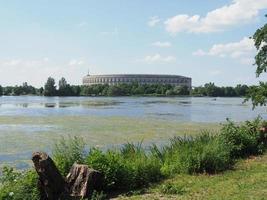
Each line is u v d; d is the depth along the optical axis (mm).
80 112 61531
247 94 19203
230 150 17359
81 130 33188
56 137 28359
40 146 23969
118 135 29484
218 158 15391
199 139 18297
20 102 113625
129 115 54250
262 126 19781
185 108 79750
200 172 15055
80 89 196000
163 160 16109
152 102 117875
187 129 34125
